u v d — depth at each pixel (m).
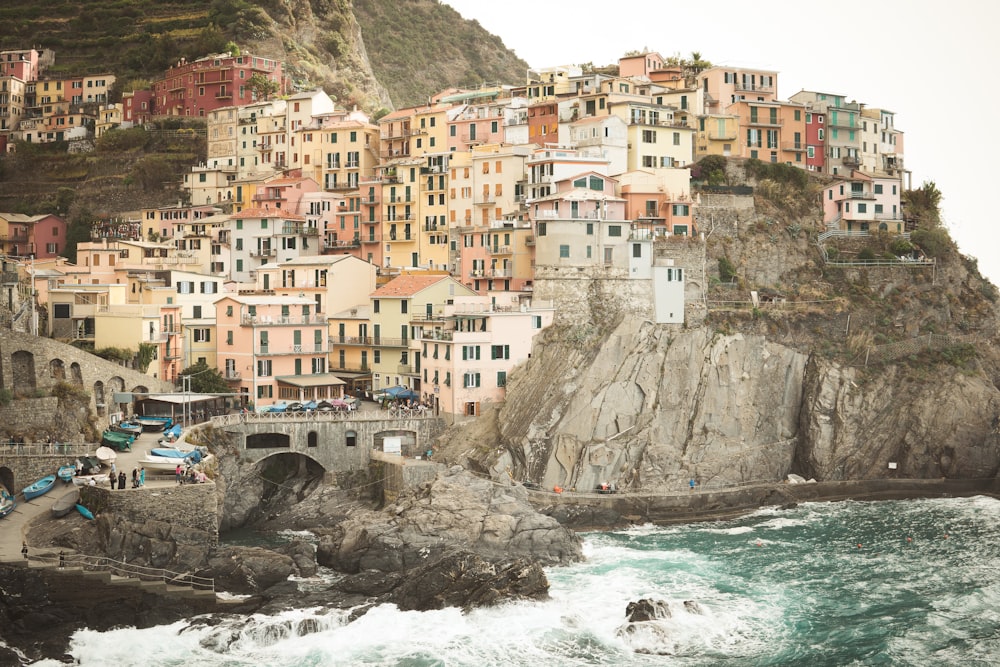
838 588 105.25
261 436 138.00
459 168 181.12
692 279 152.62
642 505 133.25
